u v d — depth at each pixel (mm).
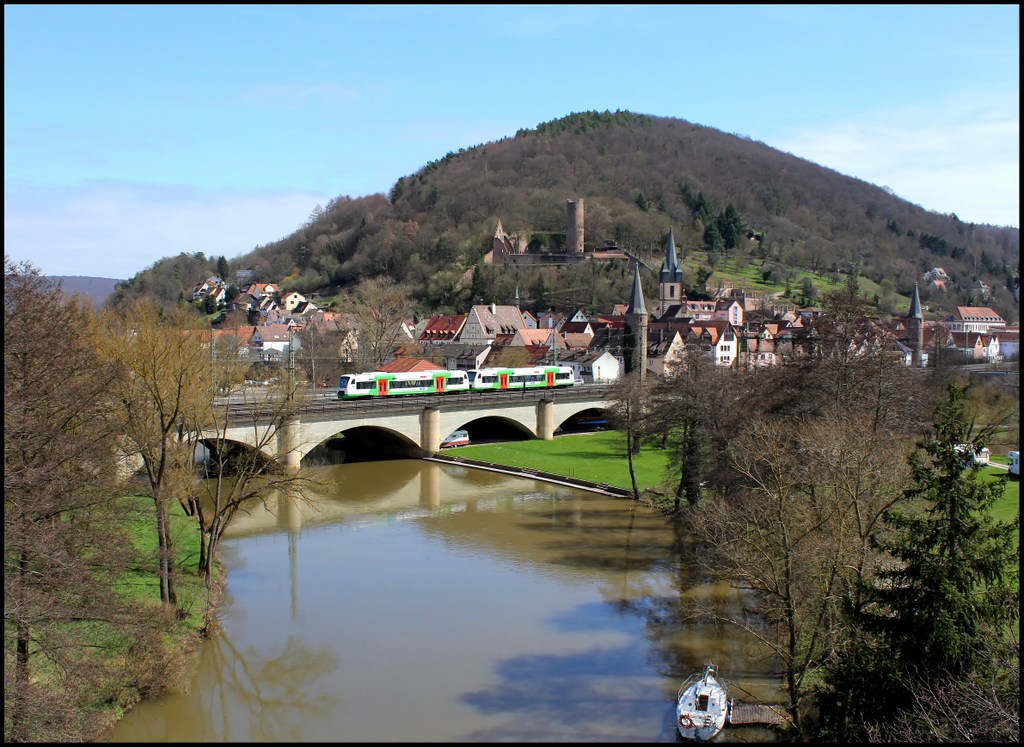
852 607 34500
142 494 45906
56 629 33562
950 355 146875
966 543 29359
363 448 109750
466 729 37000
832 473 40875
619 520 72688
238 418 79125
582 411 128875
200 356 53438
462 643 46125
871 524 37312
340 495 82438
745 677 41969
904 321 167125
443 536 67438
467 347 174000
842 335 63062
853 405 57688
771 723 36562
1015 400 103625
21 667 31594
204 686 40969
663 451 103438
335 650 45188
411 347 168750
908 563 33438
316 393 113562
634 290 149875
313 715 38250
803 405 57688
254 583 55469
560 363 155500
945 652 28438
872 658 30406
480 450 104938
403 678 41969
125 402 43156
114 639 40219
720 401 64312
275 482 53625
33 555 31438
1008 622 29672
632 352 150375
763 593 42812
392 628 48094
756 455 44750
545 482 88812
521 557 61656
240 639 46406
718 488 59375
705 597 53062
